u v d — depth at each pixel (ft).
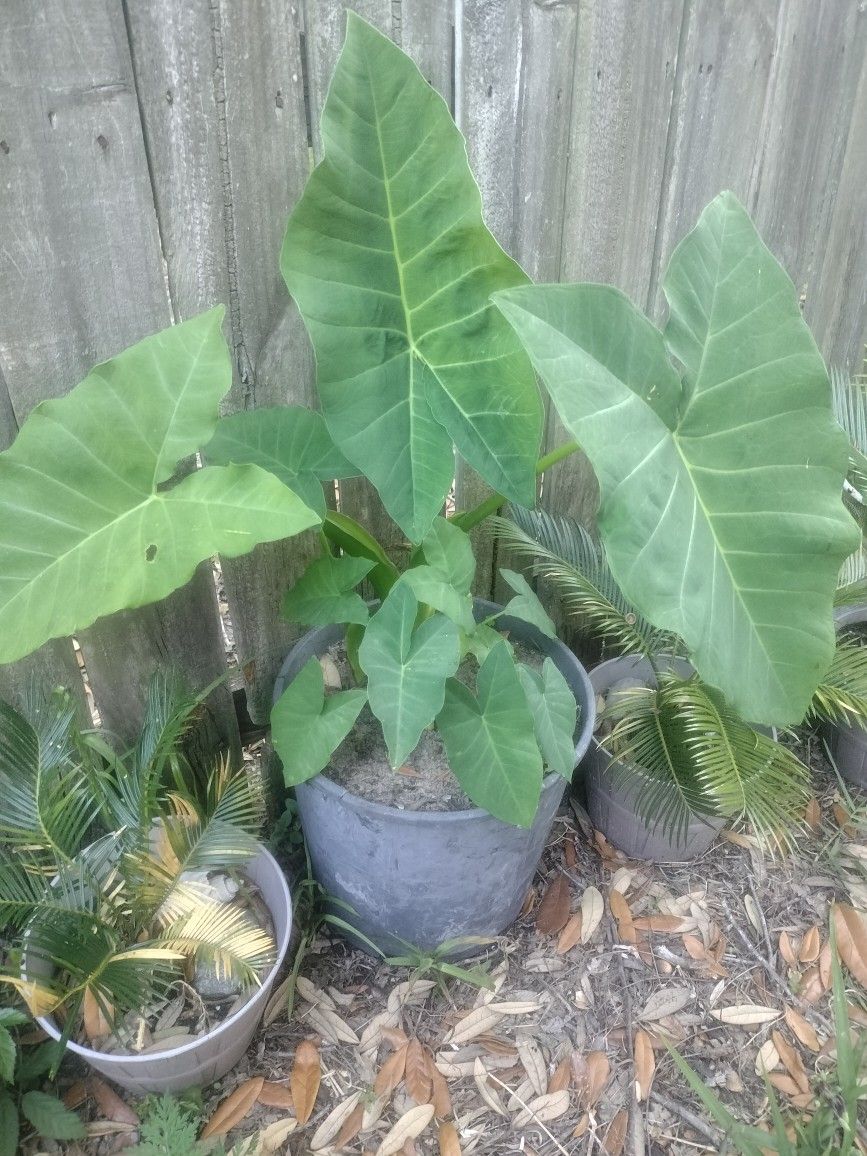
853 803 6.06
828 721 6.11
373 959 4.93
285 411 4.19
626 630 5.19
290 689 4.08
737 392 3.46
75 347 3.74
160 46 3.42
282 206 4.06
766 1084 4.01
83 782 4.20
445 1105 4.27
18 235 3.41
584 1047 4.55
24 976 3.84
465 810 4.11
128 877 3.94
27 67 3.17
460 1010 4.68
